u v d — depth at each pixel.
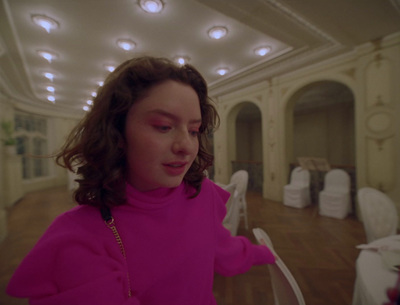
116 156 0.41
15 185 5.18
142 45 3.33
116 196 0.41
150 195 0.48
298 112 8.76
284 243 2.73
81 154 0.44
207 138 0.61
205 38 3.18
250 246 0.71
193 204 0.55
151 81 0.39
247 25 2.77
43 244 0.35
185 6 2.46
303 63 4.01
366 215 1.78
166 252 0.45
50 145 7.85
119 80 0.40
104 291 0.33
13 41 3.10
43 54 3.46
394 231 1.71
